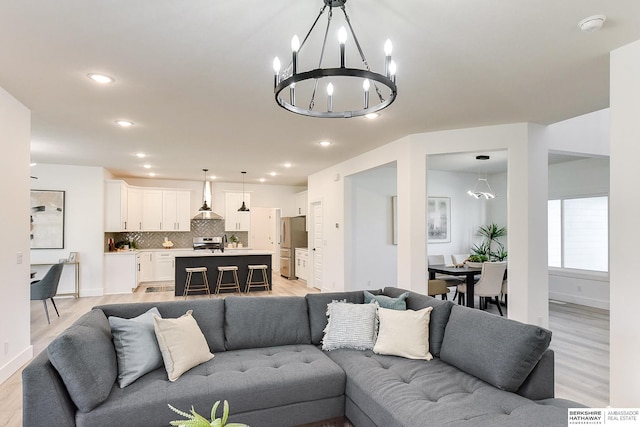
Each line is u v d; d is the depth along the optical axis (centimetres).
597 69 284
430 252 785
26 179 368
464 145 445
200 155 614
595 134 498
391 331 276
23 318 360
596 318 553
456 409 188
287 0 196
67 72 288
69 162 676
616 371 248
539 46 248
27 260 369
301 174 834
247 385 223
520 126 421
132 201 842
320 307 317
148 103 358
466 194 820
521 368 209
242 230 980
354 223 678
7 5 199
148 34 232
